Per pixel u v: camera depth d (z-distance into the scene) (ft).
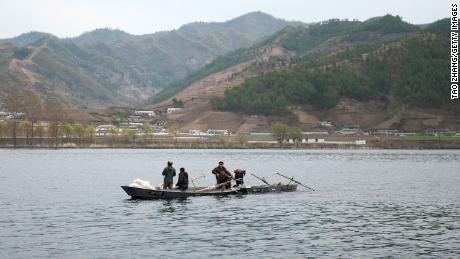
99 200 192.54
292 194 217.15
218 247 115.85
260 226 140.87
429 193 223.10
